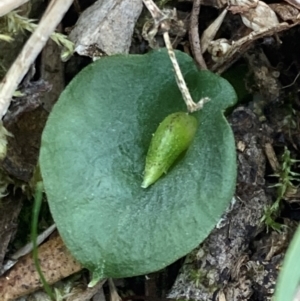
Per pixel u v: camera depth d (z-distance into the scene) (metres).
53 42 0.14
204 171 0.13
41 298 0.14
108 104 0.13
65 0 0.13
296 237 0.12
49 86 0.14
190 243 0.13
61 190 0.13
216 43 0.14
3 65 0.14
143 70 0.13
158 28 0.13
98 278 0.13
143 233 0.13
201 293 0.14
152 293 0.14
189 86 0.13
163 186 0.13
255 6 0.14
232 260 0.14
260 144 0.14
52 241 0.14
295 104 0.15
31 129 0.14
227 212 0.14
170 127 0.13
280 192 0.14
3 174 0.14
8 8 0.13
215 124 0.13
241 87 0.15
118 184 0.13
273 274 0.14
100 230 0.13
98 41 0.14
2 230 0.14
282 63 0.15
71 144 0.13
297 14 0.14
